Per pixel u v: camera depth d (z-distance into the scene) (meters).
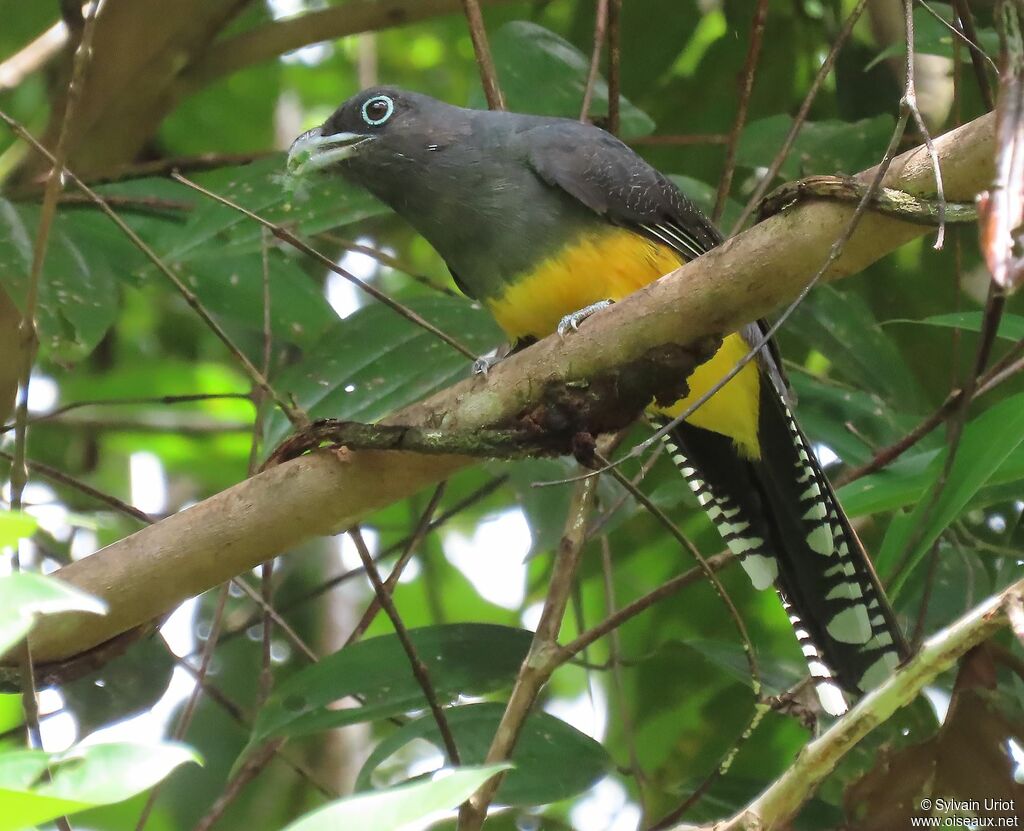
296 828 3.82
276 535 7.10
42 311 10.05
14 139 13.89
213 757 12.05
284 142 15.88
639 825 9.77
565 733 9.18
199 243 10.20
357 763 12.79
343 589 13.75
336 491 7.09
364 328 10.12
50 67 13.66
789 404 9.92
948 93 13.02
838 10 13.34
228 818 12.06
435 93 16.91
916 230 6.70
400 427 7.06
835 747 5.81
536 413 7.23
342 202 10.69
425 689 8.27
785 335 13.04
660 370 7.17
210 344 15.62
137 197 11.82
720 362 9.54
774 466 9.98
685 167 13.53
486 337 10.23
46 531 12.46
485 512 14.64
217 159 11.99
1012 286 4.92
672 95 13.77
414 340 10.07
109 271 10.52
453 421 7.30
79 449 14.27
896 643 9.49
